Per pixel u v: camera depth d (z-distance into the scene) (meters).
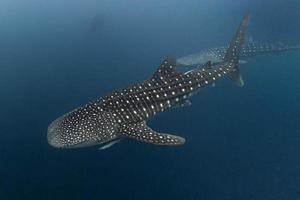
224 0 23.52
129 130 7.91
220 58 14.05
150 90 8.43
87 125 7.55
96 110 7.81
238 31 10.27
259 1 22.95
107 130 7.64
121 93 8.19
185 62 14.01
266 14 21.62
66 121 7.70
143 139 7.81
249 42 13.73
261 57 14.51
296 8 21.48
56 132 7.52
